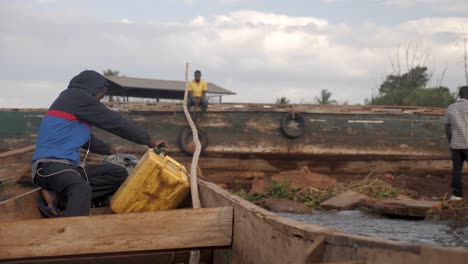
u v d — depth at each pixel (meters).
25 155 13.35
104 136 13.94
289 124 14.16
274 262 2.72
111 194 5.16
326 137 14.28
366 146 14.36
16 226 3.25
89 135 4.89
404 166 14.62
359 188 12.55
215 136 14.12
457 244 6.41
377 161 14.57
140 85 23.31
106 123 4.72
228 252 3.62
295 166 14.55
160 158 4.86
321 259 2.20
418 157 14.47
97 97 4.88
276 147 14.21
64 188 4.52
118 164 5.41
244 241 3.26
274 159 14.47
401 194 12.24
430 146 14.51
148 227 3.42
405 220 8.62
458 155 9.96
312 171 14.60
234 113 14.16
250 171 14.45
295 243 2.46
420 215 8.70
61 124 4.62
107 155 5.72
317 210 10.29
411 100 20.20
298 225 2.51
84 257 3.83
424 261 1.62
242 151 14.15
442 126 14.55
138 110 14.01
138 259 4.07
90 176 4.97
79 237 3.32
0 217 4.22
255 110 14.18
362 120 14.36
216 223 3.53
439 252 1.56
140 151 13.96
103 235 3.35
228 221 3.54
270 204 10.10
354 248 2.00
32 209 4.90
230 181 13.77
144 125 14.03
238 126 14.18
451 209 8.74
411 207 8.73
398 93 20.98
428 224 8.09
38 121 13.90
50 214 4.79
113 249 3.36
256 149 14.16
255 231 3.04
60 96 4.77
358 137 14.35
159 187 4.76
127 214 3.40
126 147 13.93
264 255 2.87
